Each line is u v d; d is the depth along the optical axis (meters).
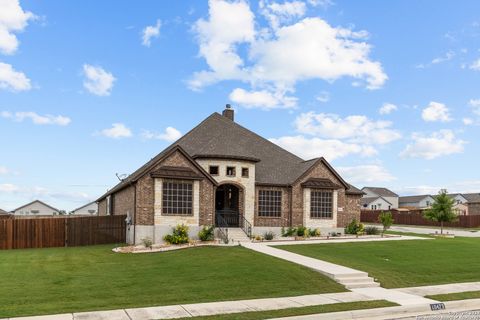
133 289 14.48
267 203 33.28
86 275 17.02
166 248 24.97
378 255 22.72
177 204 28.50
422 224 63.78
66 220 29.83
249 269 17.72
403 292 14.97
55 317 10.99
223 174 31.28
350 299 13.67
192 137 35.72
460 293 14.96
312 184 33.94
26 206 89.00
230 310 12.04
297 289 14.92
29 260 21.67
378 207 101.31
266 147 38.25
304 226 33.66
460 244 28.97
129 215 29.42
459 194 93.62
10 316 11.03
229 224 32.03
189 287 14.81
